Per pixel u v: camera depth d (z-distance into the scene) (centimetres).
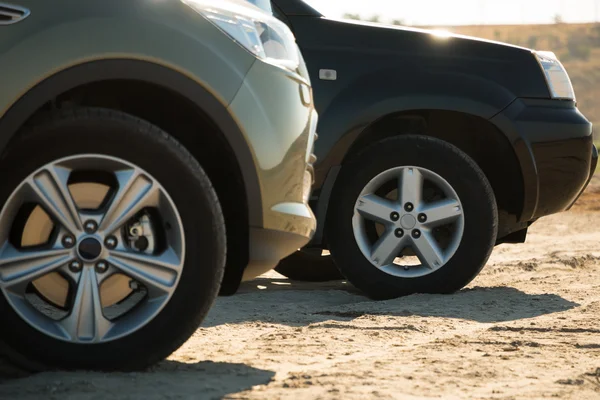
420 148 1105
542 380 674
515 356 766
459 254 1105
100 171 655
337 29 1116
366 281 1111
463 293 1126
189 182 653
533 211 1145
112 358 644
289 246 712
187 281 652
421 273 1112
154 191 649
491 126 1118
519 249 1806
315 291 1195
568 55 17150
